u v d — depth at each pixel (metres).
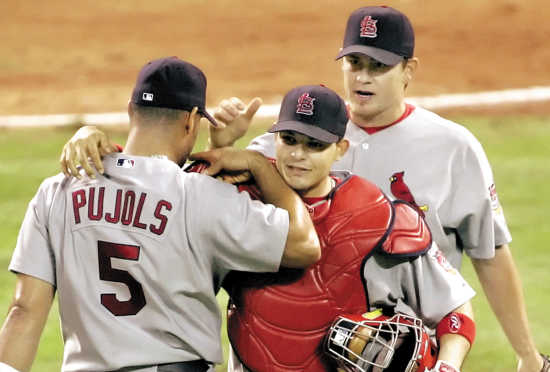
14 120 54.91
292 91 14.34
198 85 14.16
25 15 80.88
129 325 13.61
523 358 18.34
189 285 13.73
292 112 14.09
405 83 17.16
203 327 13.98
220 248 13.71
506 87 62.62
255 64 68.31
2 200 38.59
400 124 17.19
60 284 13.91
